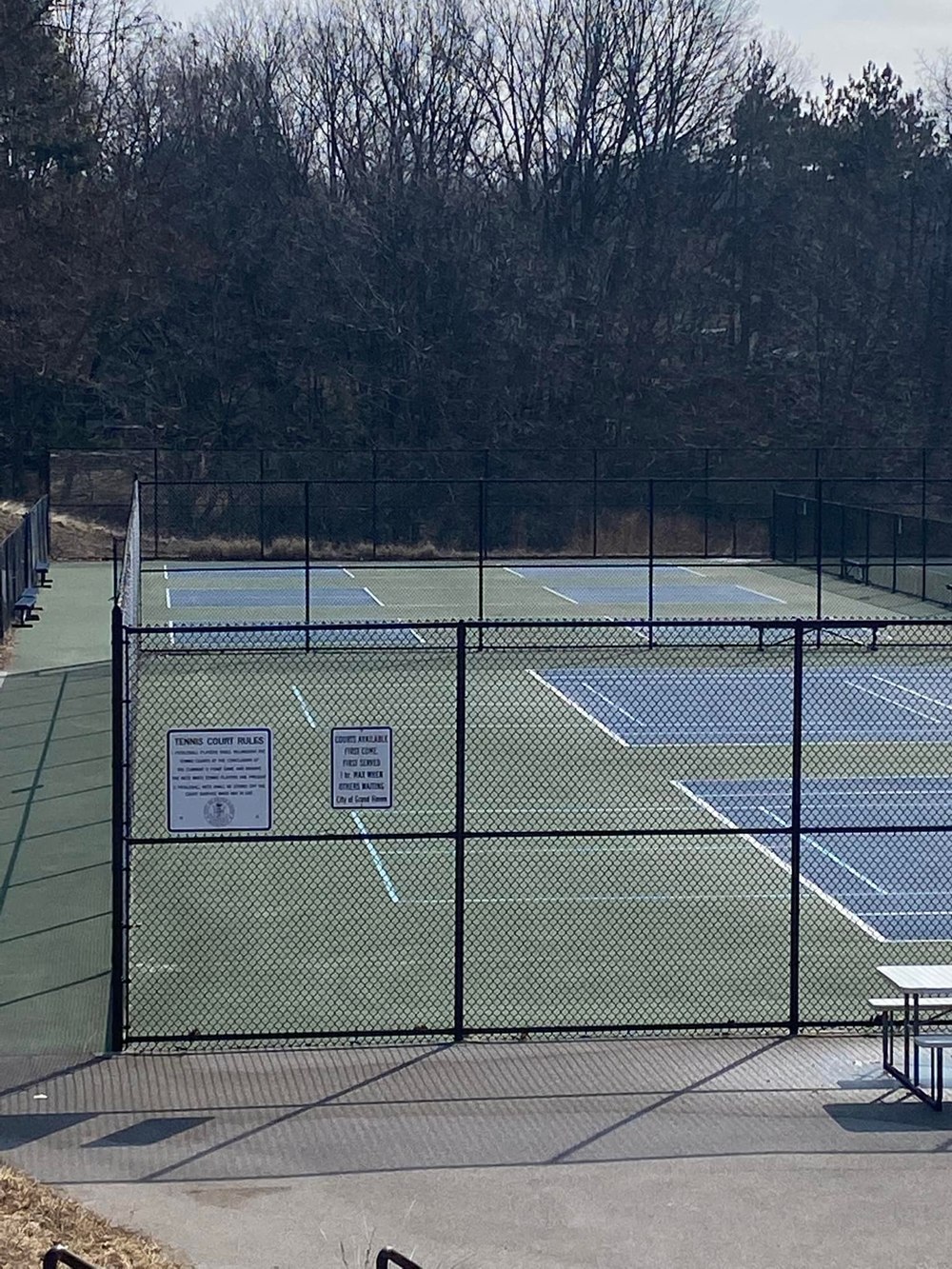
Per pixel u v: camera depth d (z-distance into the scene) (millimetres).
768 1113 12289
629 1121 12086
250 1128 11922
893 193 81375
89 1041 13891
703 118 80188
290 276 71312
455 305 71375
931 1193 10820
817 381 76250
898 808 22297
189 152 76062
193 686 30688
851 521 59531
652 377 73938
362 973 15891
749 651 35688
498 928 17297
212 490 63250
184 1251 9945
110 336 70250
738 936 17156
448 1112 12273
